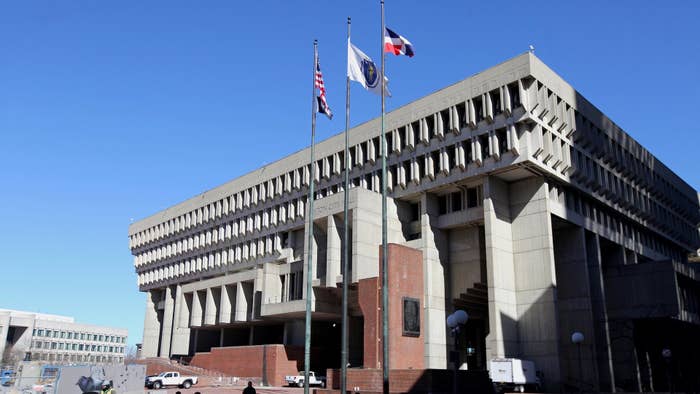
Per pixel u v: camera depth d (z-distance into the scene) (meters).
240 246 84.62
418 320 47.88
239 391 53.34
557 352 50.66
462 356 60.19
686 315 74.00
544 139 53.59
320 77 32.94
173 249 100.81
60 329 167.12
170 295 100.88
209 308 83.12
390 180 62.41
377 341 46.69
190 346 91.31
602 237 61.50
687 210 83.88
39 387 39.91
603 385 54.69
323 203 62.09
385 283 26.27
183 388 59.22
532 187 55.56
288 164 77.00
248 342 88.56
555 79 55.88
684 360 65.06
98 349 179.75
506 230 55.50
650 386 61.28
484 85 55.12
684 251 85.00
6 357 138.50
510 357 51.88
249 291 78.25
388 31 30.42
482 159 54.88
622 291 61.44
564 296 57.22
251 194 83.69
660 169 76.50
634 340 60.19
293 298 67.19
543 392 50.16
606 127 63.75
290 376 61.91
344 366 27.14
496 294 52.03
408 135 61.06
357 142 66.75
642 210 68.69
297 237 74.38
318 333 70.75
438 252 59.34
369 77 30.02
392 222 60.94
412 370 35.78
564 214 56.16
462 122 57.19
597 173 60.56
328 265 59.09
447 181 57.41
